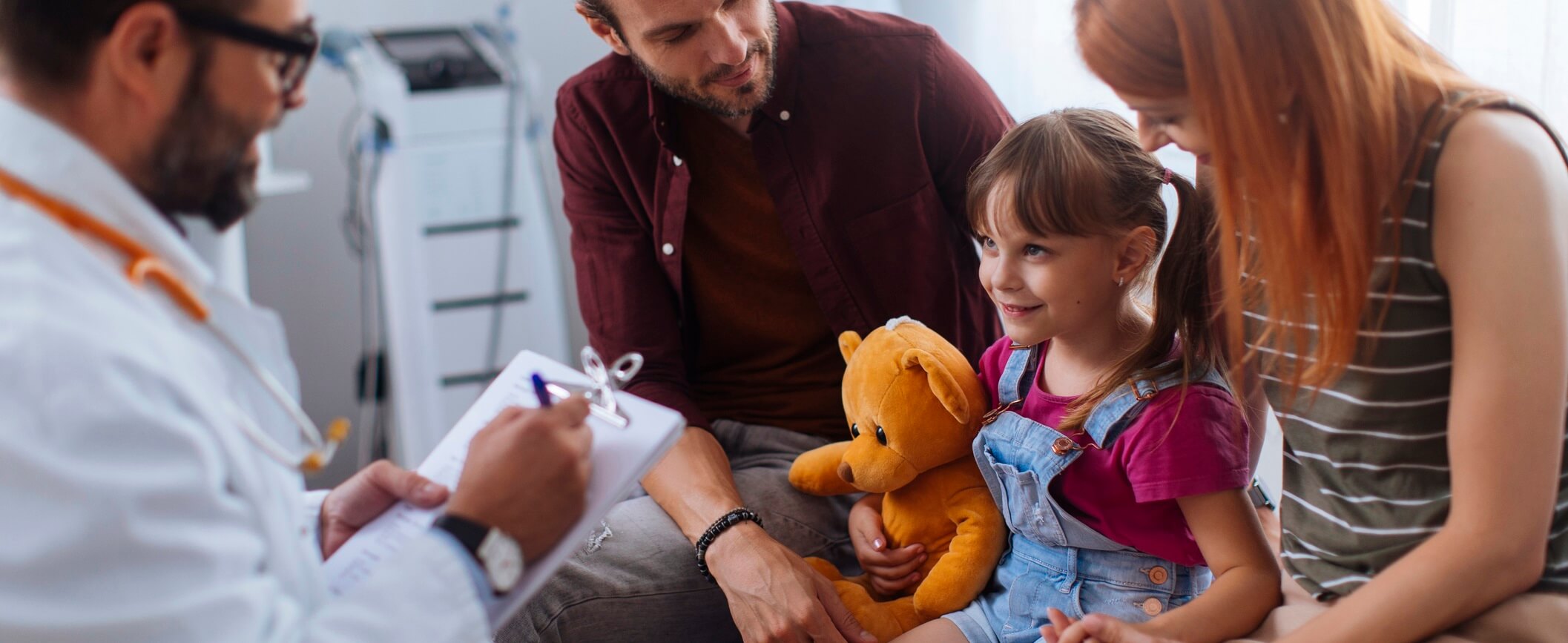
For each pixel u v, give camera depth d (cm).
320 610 77
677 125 139
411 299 218
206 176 77
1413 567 85
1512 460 81
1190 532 105
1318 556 102
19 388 62
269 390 79
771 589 111
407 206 215
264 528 74
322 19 245
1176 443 99
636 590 122
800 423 144
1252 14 82
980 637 108
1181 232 103
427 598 76
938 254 142
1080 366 109
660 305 146
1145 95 87
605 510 84
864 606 113
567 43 262
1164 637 94
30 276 65
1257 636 98
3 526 61
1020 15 202
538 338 230
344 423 84
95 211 71
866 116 138
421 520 94
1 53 71
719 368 151
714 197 142
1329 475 98
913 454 111
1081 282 103
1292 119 84
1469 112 83
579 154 146
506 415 88
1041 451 106
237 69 74
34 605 61
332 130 254
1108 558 107
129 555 63
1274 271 88
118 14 69
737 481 135
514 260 225
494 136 219
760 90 129
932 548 117
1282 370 97
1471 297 82
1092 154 101
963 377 113
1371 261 85
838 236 139
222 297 79
